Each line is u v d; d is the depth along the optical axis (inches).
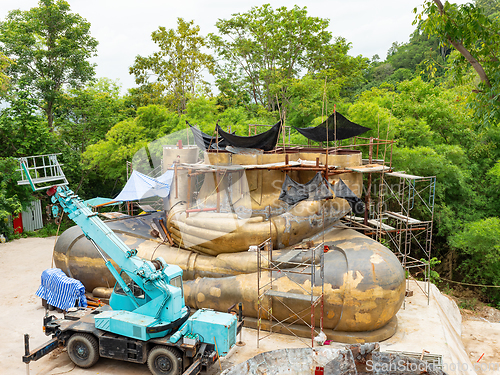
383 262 455.2
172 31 1401.3
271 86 1353.3
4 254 815.1
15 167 947.3
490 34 564.1
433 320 522.9
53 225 1120.8
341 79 1368.1
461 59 637.3
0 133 1040.2
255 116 1449.3
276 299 473.7
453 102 1108.5
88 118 1257.4
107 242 413.7
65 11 1272.1
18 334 480.4
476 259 936.9
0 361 421.4
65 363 422.3
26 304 566.9
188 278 522.6
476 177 1112.2
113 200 451.8
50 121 1300.4
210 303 499.5
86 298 557.6
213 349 386.9
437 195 993.5
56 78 1278.3
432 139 1075.3
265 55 1476.4
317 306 460.8
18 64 1208.2
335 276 452.4
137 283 400.8
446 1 559.2
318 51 1485.0
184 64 1378.0
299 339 465.1
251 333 480.7
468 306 832.3
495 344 593.6
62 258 570.3
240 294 484.1
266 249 486.3
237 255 494.3
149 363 385.7
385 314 449.7
